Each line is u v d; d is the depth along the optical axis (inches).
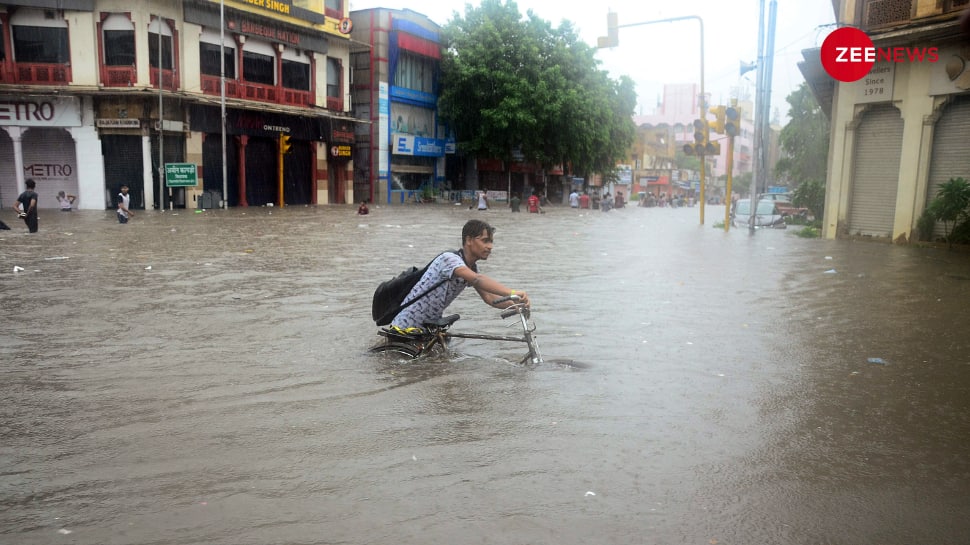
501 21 1768.0
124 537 101.9
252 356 210.5
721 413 162.7
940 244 682.2
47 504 112.3
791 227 1076.5
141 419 153.3
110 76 1141.7
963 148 683.4
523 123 1721.2
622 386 182.9
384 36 1663.4
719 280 404.8
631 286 371.2
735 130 901.8
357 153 1704.0
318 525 106.2
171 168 1186.0
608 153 2100.1
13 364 199.0
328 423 151.8
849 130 777.6
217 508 111.3
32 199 676.7
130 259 461.4
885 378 195.3
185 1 1190.9
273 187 1440.7
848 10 768.9
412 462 130.9
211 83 1256.2
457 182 1991.9
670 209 2256.4
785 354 222.8
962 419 161.0
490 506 113.3
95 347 220.5
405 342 214.8
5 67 1122.7
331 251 535.2
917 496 120.3
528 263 479.5
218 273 399.5
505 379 188.1
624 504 115.0
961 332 260.8
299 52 1451.8
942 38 672.4
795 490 121.9
